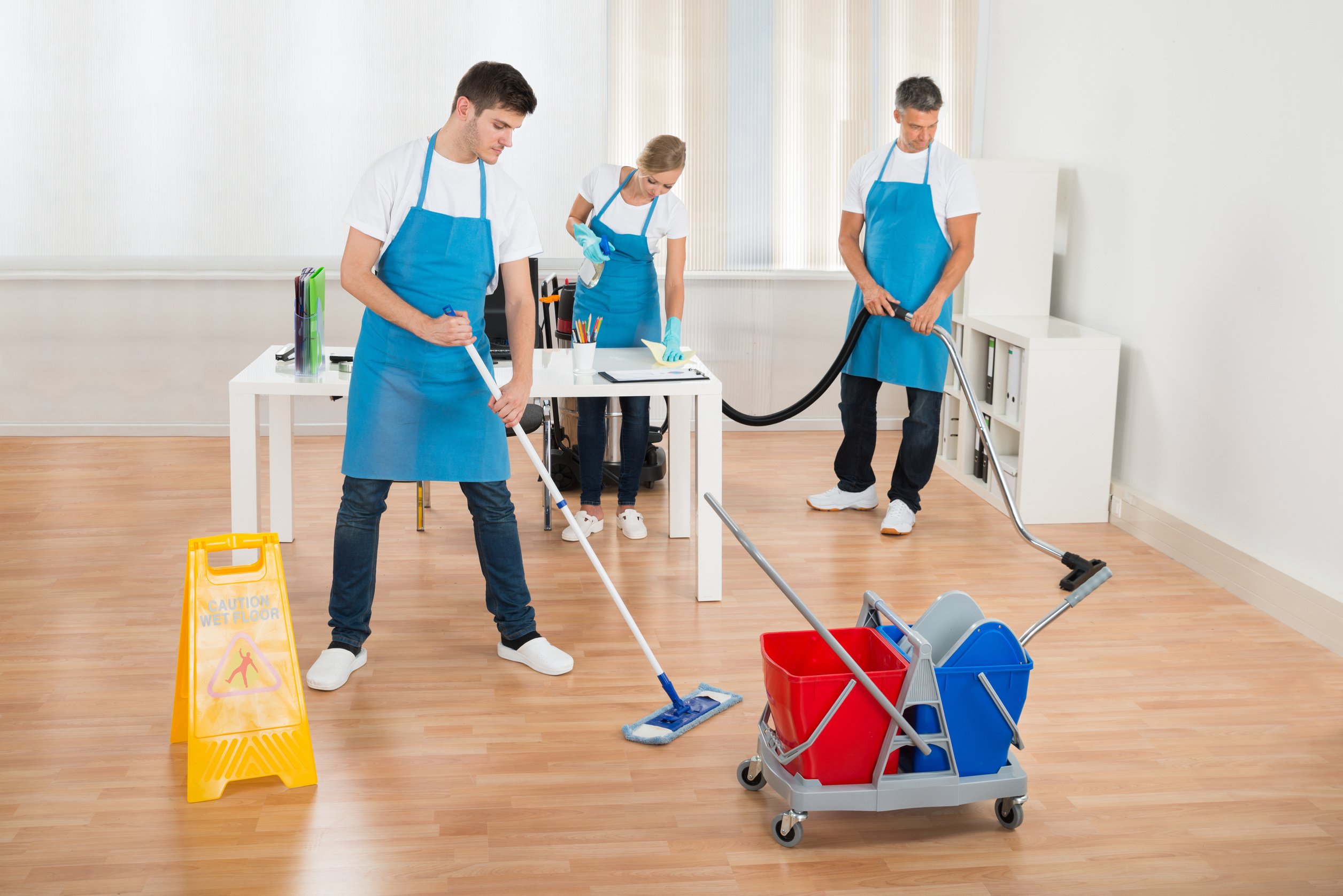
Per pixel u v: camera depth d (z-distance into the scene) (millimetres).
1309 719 2846
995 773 2334
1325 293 3371
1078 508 4422
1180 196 4070
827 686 2219
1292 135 3498
